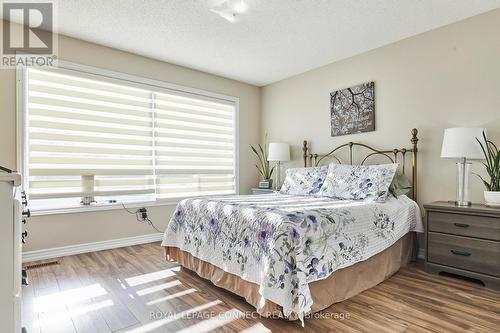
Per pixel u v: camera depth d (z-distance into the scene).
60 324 1.77
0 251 0.85
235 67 4.15
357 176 3.01
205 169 4.45
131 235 3.67
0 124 2.84
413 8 2.62
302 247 1.80
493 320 1.80
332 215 2.07
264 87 5.04
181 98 4.17
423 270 2.71
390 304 2.03
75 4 2.57
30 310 1.94
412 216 2.86
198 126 4.38
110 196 3.58
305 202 2.64
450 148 2.54
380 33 3.10
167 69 3.98
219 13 2.70
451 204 2.61
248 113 4.94
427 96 3.06
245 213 2.12
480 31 2.72
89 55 3.35
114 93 3.59
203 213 2.50
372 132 3.52
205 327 1.75
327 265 1.92
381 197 2.72
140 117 3.80
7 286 0.86
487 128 2.67
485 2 2.53
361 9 2.63
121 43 3.37
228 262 2.15
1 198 0.85
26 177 2.99
